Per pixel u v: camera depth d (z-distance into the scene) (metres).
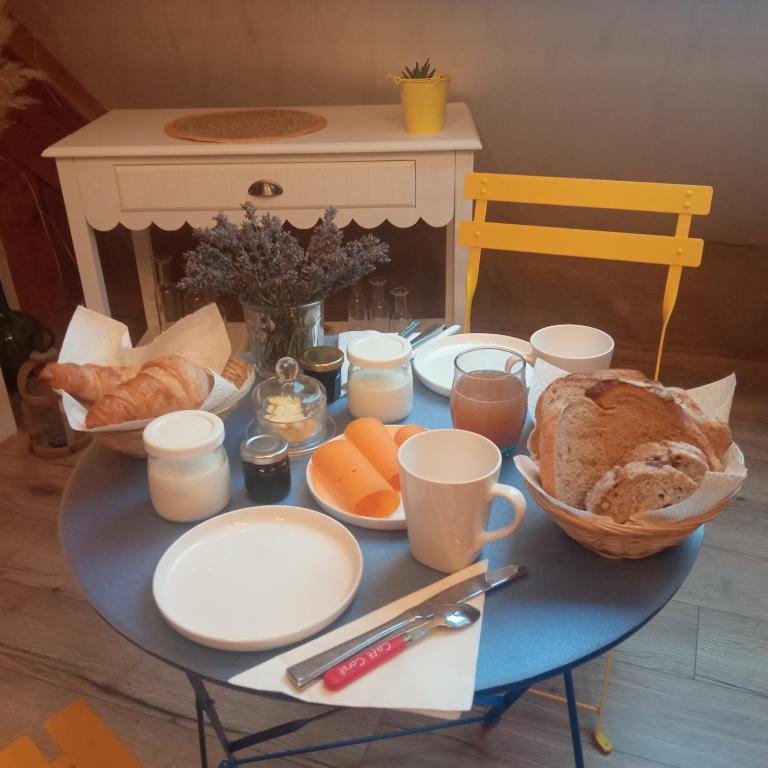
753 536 1.81
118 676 1.52
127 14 2.08
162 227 2.02
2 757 1.07
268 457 0.93
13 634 1.61
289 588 0.83
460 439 0.89
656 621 1.60
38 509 1.95
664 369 2.52
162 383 1.02
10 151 2.37
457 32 2.04
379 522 0.91
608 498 0.83
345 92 2.28
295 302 1.17
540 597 0.83
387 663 0.74
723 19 1.87
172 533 0.92
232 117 2.15
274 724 1.42
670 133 2.17
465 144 1.88
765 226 2.38
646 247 1.41
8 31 2.03
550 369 1.06
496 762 1.34
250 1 2.01
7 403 2.21
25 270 2.55
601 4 1.90
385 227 2.60
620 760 1.34
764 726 1.39
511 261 2.65
